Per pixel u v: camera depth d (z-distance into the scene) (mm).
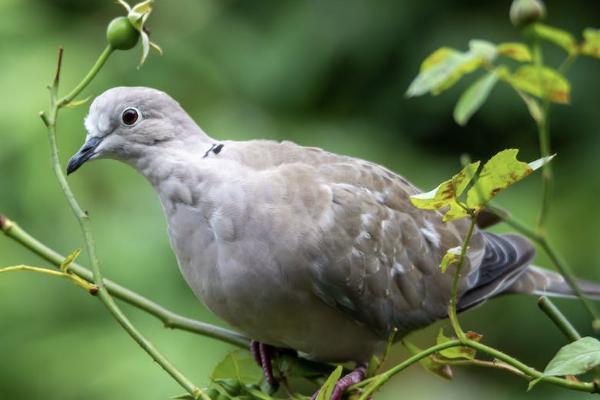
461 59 6418
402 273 7406
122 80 12766
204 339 11289
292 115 13852
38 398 11469
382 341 7543
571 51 6355
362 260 7055
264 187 6789
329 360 7516
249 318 6957
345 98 14273
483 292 7867
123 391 11023
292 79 13844
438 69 6406
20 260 11516
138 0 13633
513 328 12945
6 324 11516
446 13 14109
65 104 5809
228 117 13008
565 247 12688
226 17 14055
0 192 11641
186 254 6961
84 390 11258
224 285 6852
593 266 12719
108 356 11273
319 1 14094
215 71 13320
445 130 14383
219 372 6449
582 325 12695
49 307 11602
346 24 14047
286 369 7031
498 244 8219
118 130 7035
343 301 7043
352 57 14125
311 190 6930
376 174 7500
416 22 14094
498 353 5051
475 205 4965
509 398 12609
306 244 6785
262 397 6207
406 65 14195
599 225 12938
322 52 13969
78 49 12594
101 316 11648
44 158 11539
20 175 11594
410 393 12477
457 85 13898
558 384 4996
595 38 6266
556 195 13344
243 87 13789
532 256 8141
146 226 11625
